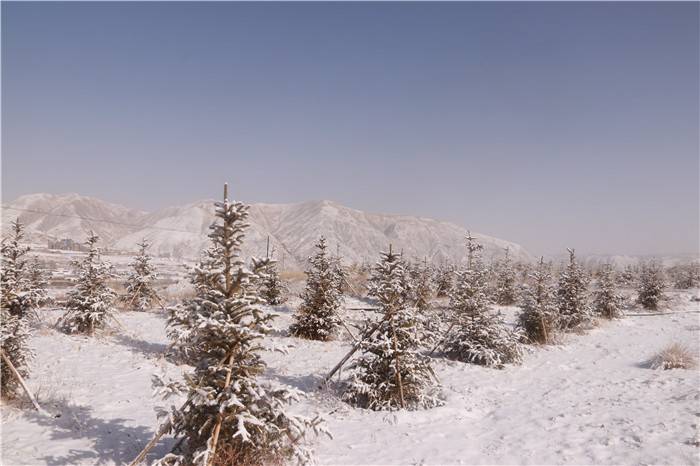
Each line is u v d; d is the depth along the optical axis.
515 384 12.20
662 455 6.55
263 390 6.15
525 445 7.54
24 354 9.71
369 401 10.06
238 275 6.14
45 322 17.94
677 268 54.75
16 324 9.51
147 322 20.38
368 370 10.49
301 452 6.32
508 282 31.47
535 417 9.09
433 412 9.49
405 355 10.26
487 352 14.23
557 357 15.97
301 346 16.56
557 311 19.47
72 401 9.31
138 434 7.84
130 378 11.45
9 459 6.45
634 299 35.09
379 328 10.55
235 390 5.96
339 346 16.75
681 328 22.58
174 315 6.35
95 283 17.45
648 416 8.47
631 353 16.42
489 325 14.89
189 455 6.14
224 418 5.92
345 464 6.89
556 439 7.71
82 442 7.30
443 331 15.21
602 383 11.87
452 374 13.13
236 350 6.15
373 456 7.21
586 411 9.24
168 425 6.02
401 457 7.17
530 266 44.28
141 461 6.66
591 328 22.59
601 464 6.55
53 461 6.50
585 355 16.31
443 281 31.02
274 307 24.53
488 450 7.45
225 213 6.20
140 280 23.98
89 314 16.81
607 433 7.78
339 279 20.22
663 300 31.41
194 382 6.01
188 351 12.61
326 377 11.50
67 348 14.31
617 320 25.39
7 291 12.88
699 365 13.13
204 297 6.40
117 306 24.20
